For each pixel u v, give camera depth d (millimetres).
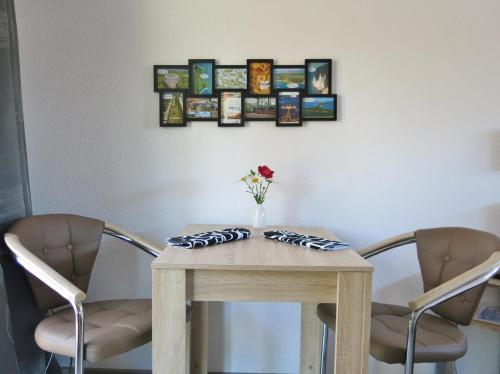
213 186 1993
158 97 1973
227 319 2029
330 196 1989
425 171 1975
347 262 1239
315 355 1806
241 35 1956
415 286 2000
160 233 2008
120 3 1950
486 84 1947
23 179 1723
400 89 1957
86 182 1992
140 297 2023
